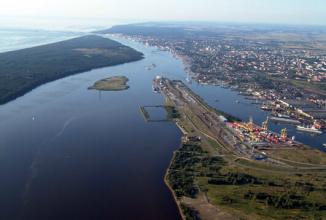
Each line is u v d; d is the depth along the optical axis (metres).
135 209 170.00
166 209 170.38
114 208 170.38
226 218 161.00
